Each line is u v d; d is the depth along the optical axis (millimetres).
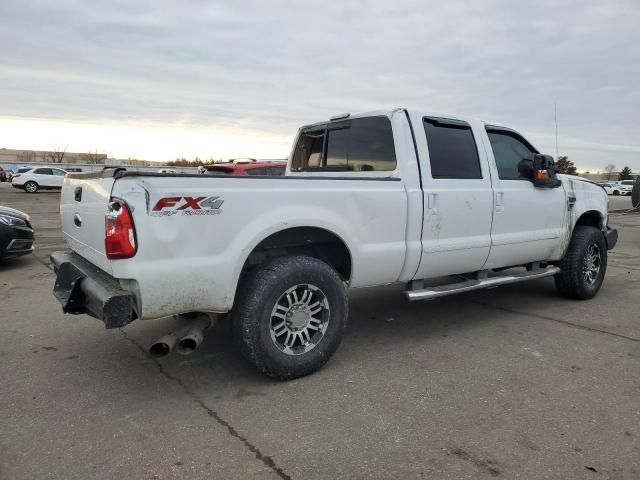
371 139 4598
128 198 3033
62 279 3832
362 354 4289
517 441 2887
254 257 3832
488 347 4453
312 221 3674
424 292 4453
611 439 2906
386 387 3625
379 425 3080
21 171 31781
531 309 5688
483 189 4777
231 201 3355
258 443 2883
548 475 2570
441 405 3336
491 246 4867
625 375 3814
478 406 3320
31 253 9180
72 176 4047
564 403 3354
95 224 3439
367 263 4047
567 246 5805
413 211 4262
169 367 3994
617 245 11297
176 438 2934
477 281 4914
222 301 3379
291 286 3584
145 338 4656
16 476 2559
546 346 4469
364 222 3992
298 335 3738
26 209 20141
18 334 4758
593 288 6062
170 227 3146
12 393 3520
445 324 5152
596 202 6145
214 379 3770
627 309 5672
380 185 4086
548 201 5418
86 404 3361
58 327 4969
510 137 5344
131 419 3158
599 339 4645
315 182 3752
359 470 2623
